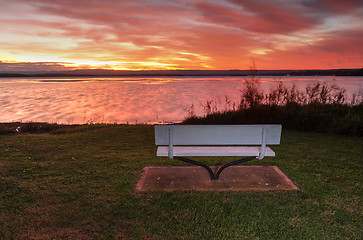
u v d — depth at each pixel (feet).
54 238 7.59
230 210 9.21
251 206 9.48
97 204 9.64
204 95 95.50
